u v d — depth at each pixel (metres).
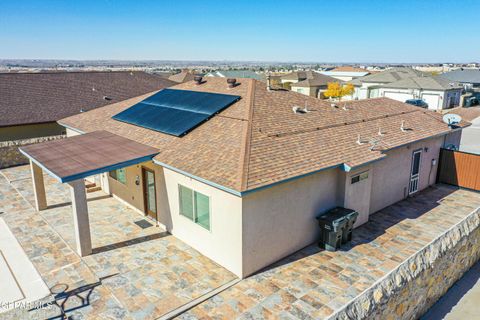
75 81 32.44
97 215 15.84
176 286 10.67
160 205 14.33
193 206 12.55
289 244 12.48
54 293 10.29
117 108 21.06
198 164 12.16
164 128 15.64
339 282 10.90
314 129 15.38
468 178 19.08
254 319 9.31
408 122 19.20
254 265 11.40
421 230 14.46
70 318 9.30
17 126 25.06
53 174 11.99
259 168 11.30
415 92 54.06
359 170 14.07
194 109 16.67
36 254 12.38
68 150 14.67
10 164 23.86
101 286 10.65
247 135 13.16
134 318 9.30
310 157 12.94
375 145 15.22
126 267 11.66
